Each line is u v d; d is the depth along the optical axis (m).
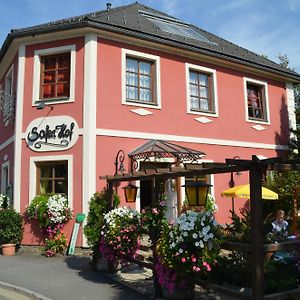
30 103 11.98
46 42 12.10
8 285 7.46
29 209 11.25
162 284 6.24
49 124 11.69
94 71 11.57
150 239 6.83
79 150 11.32
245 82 15.09
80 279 7.89
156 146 11.41
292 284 5.25
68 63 12.09
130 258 7.51
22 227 11.46
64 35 11.86
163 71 12.98
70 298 6.57
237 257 5.89
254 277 4.86
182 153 11.24
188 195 5.94
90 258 10.25
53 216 10.94
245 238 5.65
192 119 13.41
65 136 11.50
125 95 12.09
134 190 8.37
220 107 14.20
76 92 11.59
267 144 15.35
